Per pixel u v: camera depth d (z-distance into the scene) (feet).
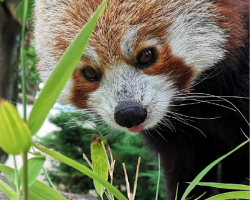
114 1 3.06
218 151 3.48
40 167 2.56
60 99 3.24
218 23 3.12
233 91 3.24
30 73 5.79
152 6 3.06
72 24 3.07
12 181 2.76
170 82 3.12
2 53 5.03
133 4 3.06
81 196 3.13
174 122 3.34
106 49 3.06
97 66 3.09
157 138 3.41
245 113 3.26
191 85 3.18
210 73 3.19
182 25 3.10
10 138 2.07
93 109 3.18
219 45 3.13
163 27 3.07
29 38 5.05
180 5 3.10
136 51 3.06
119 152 5.55
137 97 3.08
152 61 3.09
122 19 3.05
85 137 5.92
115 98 3.08
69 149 5.89
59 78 2.25
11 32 5.00
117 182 5.50
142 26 3.05
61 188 5.90
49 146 6.04
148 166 5.61
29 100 5.33
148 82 3.09
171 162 3.48
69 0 3.10
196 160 3.46
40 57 3.21
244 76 3.24
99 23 3.05
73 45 2.23
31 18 3.32
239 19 3.16
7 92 5.14
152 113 3.09
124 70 3.08
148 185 5.54
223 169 3.59
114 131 3.31
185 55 3.11
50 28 3.12
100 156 2.87
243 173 3.51
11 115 1.95
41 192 2.75
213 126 3.35
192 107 3.30
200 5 3.12
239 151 3.39
